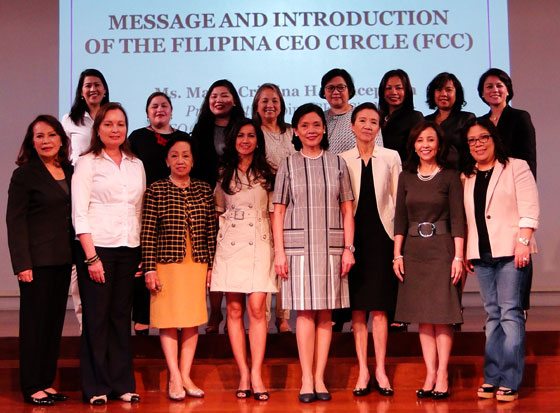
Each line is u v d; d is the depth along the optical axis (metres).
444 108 4.62
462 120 4.58
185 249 3.80
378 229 3.84
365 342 3.86
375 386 3.98
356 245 3.84
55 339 3.79
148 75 6.05
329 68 6.06
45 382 3.76
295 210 3.73
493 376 3.73
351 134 4.44
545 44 6.33
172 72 6.05
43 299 3.71
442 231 3.73
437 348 3.79
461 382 4.00
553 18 6.34
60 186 3.77
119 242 3.69
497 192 3.66
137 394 3.77
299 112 3.81
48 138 3.75
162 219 3.81
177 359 3.95
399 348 4.27
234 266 3.78
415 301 3.70
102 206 3.70
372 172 3.88
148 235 3.78
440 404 3.58
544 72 6.33
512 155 4.30
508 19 6.32
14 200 3.70
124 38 6.06
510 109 4.38
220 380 4.01
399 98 4.56
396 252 3.77
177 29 6.07
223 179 3.87
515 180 3.66
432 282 3.69
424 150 3.75
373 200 3.86
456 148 4.50
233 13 6.09
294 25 6.09
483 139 3.69
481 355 4.27
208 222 3.88
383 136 4.55
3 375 4.04
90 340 3.68
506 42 6.05
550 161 6.30
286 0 6.09
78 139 4.52
